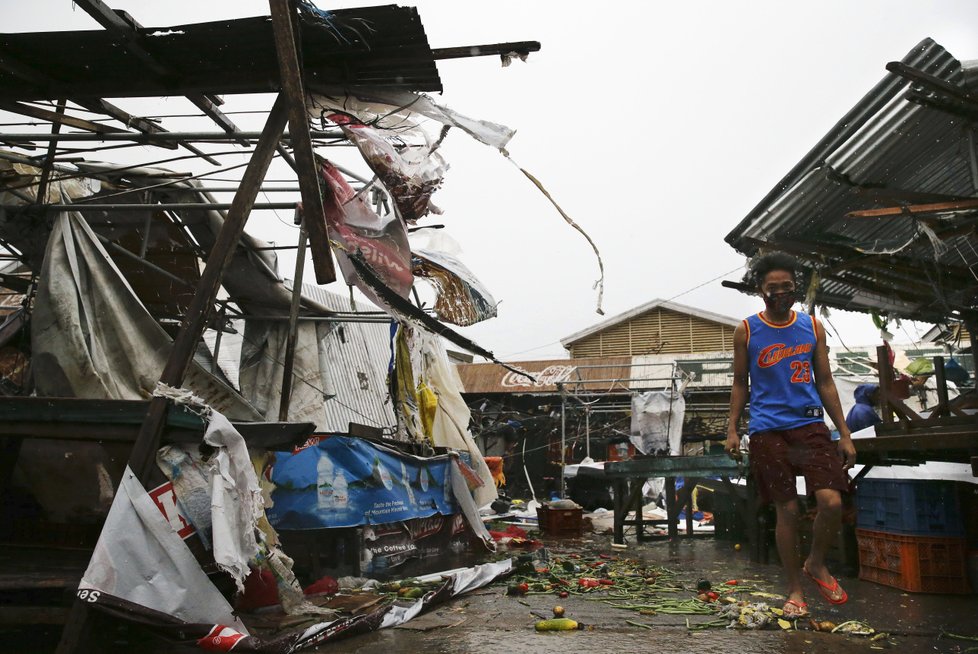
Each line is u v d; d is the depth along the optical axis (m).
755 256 8.23
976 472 4.11
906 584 4.95
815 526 3.69
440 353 10.78
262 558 3.64
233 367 11.36
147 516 3.12
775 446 3.84
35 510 4.29
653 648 3.35
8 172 6.54
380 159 5.92
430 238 8.06
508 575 5.84
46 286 6.02
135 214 7.66
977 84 5.83
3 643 3.42
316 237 3.61
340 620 3.67
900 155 6.63
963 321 9.54
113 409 3.30
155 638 3.47
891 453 5.38
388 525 6.64
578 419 22.70
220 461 3.26
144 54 4.09
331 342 13.55
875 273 8.41
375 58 4.21
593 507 16.48
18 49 4.17
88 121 5.44
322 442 5.75
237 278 8.84
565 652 3.29
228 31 3.90
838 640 3.49
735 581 5.38
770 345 3.93
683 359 23.69
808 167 6.88
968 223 6.37
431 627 3.88
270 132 3.64
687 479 9.86
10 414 3.38
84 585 2.92
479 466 10.63
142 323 6.36
